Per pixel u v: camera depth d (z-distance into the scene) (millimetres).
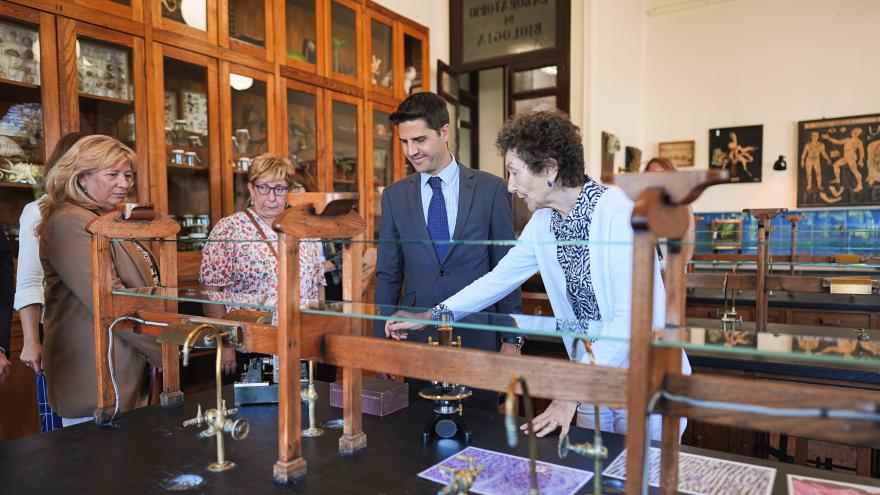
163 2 2803
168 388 1534
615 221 1248
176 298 1342
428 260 1905
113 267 1614
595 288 1307
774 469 1040
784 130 6371
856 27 6023
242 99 3234
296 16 3580
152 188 2766
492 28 5648
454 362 957
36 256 1973
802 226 6250
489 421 1342
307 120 3678
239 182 3217
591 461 1095
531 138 1276
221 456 1112
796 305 3291
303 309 1071
